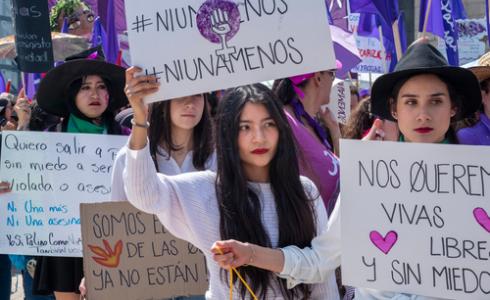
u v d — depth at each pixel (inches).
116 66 196.7
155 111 177.2
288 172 133.6
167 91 137.3
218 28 136.6
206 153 179.2
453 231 119.0
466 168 118.6
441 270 119.5
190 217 132.0
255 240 129.7
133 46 138.1
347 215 123.5
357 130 183.5
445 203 119.4
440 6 355.9
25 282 218.1
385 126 152.9
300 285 131.7
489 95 200.1
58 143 196.5
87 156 196.7
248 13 136.0
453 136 133.0
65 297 197.8
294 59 135.3
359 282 123.3
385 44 395.9
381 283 122.0
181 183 134.4
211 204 132.9
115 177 169.6
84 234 162.4
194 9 136.9
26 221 195.3
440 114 123.7
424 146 120.3
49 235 195.2
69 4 388.8
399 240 121.5
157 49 137.5
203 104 177.8
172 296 163.6
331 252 129.7
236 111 131.8
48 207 195.6
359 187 123.3
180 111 173.3
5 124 309.3
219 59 136.9
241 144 132.3
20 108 230.2
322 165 174.7
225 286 130.8
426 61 122.6
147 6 137.8
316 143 176.4
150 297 162.9
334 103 261.9
